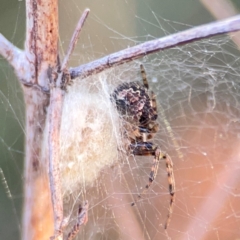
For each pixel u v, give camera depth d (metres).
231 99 0.17
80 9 0.16
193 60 0.17
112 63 0.12
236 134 0.17
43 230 0.13
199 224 0.16
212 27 0.12
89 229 0.16
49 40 0.12
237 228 0.16
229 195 0.17
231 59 0.17
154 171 0.15
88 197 0.15
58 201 0.12
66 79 0.12
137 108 0.15
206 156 0.17
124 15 0.16
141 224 0.16
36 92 0.13
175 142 0.17
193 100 0.18
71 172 0.14
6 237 0.15
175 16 0.16
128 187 0.16
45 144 0.13
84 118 0.15
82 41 0.16
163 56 0.17
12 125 0.15
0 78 0.15
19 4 0.15
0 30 0.15
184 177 0.17
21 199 0.15
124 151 0.15
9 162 0.15
